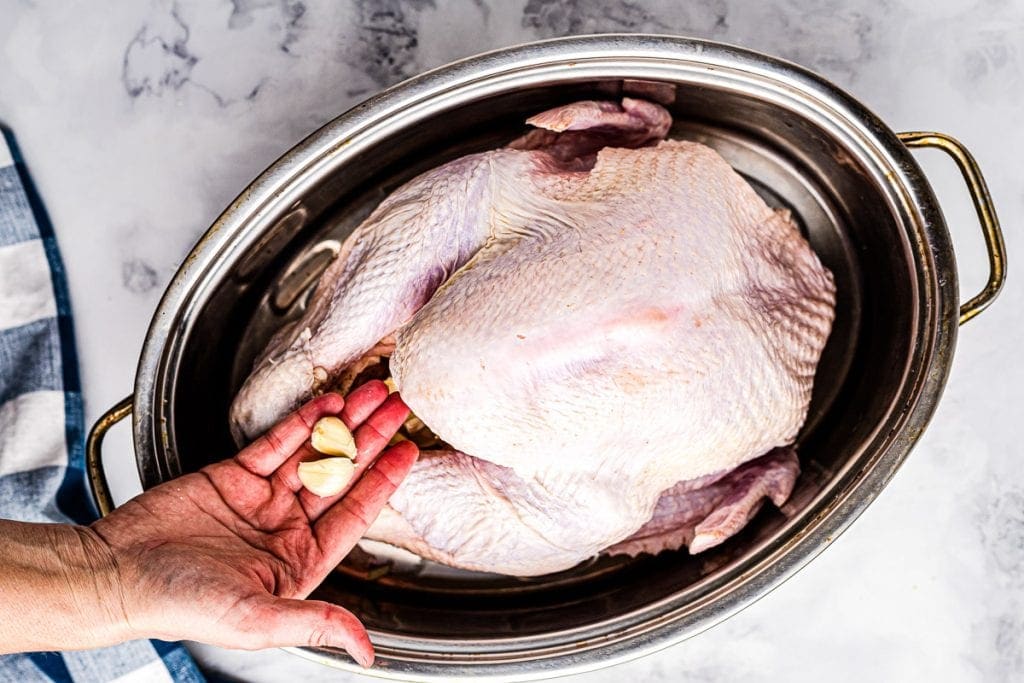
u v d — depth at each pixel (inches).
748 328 39.3
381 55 45.8
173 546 37.4
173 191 46.0
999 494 45.7
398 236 40.2
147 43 46.0
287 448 39.8
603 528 40.0
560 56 39.3
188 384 41.2
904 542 45.7
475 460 40.6
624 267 38.7
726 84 39.8
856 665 45.8
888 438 39.6
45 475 44.7
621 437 39.3
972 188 40.0
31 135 46.2
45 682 44.1
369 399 40.4
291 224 41.8
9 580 36.6
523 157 40.7
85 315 45.9
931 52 45.5
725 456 40.3
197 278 40.1
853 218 42.7
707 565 41.6
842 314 43.4
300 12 45.8
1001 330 45.6
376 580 43.3
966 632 45.6
